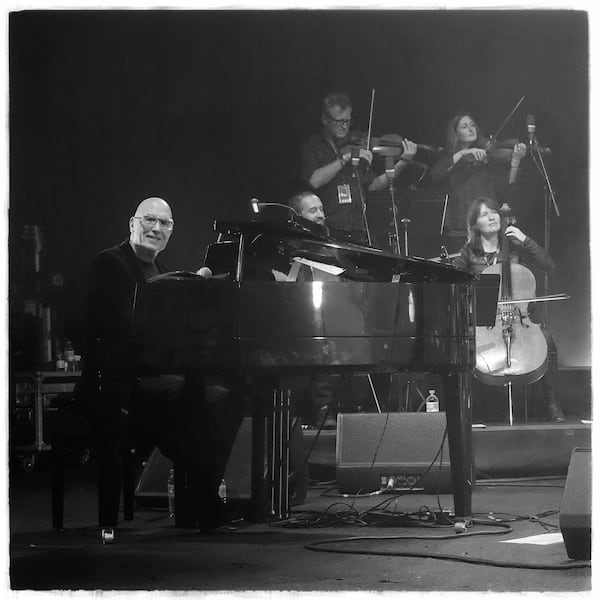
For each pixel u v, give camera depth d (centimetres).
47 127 820
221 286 374
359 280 432
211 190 827
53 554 365
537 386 671
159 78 826
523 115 814
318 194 727
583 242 793
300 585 307
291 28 822
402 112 820
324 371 381
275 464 436
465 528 398
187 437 410
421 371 400
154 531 418
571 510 332
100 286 450
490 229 678
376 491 503
